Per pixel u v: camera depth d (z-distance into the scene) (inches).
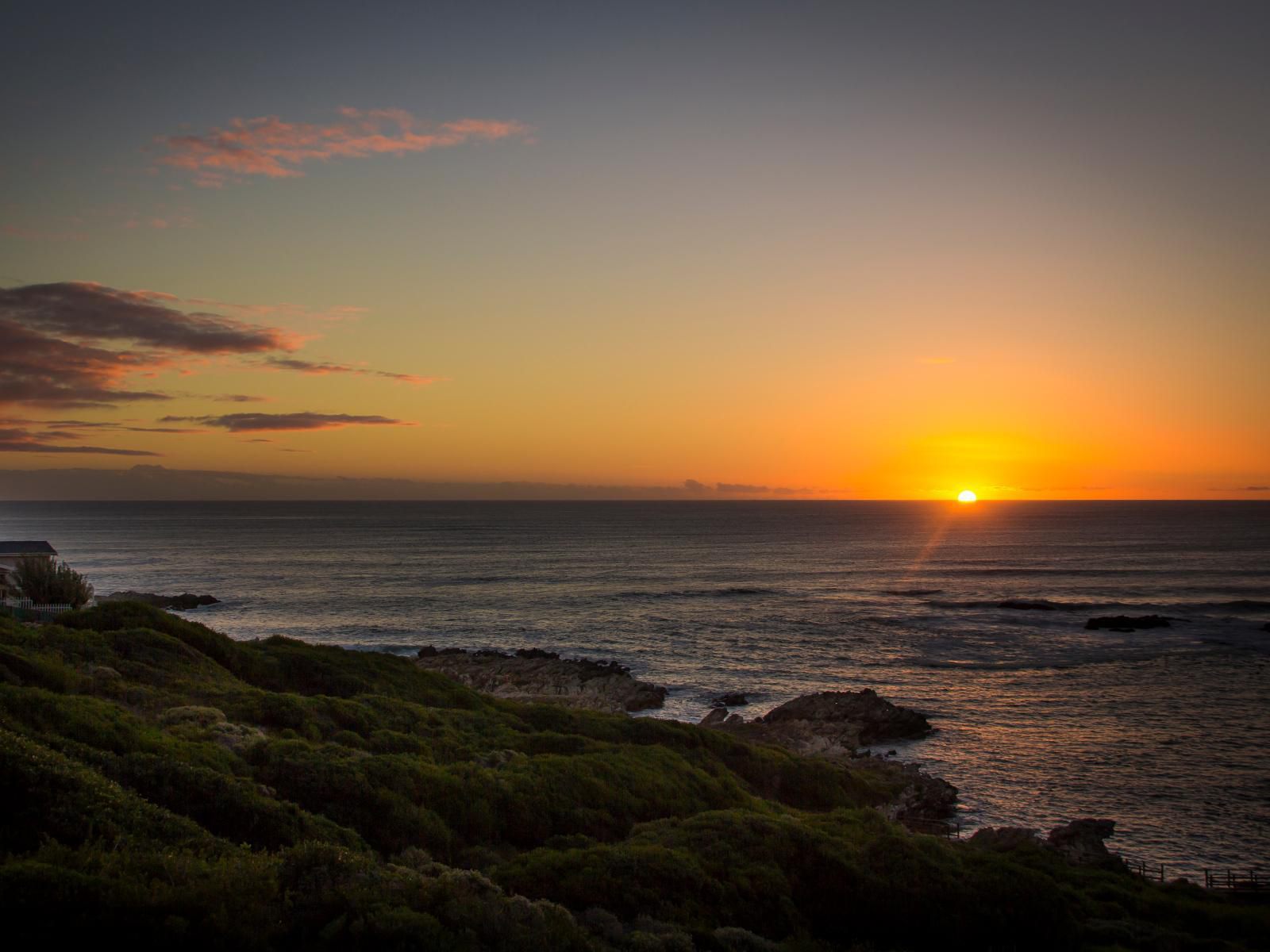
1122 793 1870.1
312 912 572.1
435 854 930.7
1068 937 890.7
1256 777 1966.0
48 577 2511.1
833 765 1820.9
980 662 3356.3
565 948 629.9
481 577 6599.4
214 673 1430.9
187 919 518.0
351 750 1111.0
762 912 850.8
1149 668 3218.5
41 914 485.1
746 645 3759.8
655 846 924.6
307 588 5777.6
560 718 1646.2
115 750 863.7
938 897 912.3
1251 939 987.9
